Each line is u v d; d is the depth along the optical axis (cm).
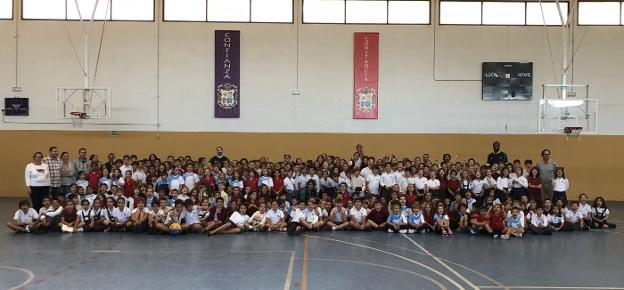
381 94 1947
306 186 1466
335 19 1947
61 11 1917
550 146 1952
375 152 1950
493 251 1060
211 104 1939
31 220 1265
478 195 1419
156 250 1051
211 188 1409
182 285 780
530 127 1948
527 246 1119
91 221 1283
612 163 1950
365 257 991
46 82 1912
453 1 1948
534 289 774
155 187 1433
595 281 822
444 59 1944
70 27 1916
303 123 1947
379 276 843
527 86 1939
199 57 1934
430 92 1947
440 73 1945
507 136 1945
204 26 1931
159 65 1930
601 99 1944
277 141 1945
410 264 934
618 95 1942
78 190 1338
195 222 1267
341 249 1070
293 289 761
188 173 1459
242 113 1944
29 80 1911
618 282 818
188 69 1933
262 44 1941
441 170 1477
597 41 1941
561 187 1427
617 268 911
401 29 1942
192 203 1270
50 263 926
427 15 1948
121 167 1527
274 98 1947
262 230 1308
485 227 1250
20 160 1919
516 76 1941
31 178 1353
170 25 1928
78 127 1925
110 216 1285
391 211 1323
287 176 1483
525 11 1945
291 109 1948
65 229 1267
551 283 809
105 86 1920
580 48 1945
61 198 1326
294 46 1942
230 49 1934
